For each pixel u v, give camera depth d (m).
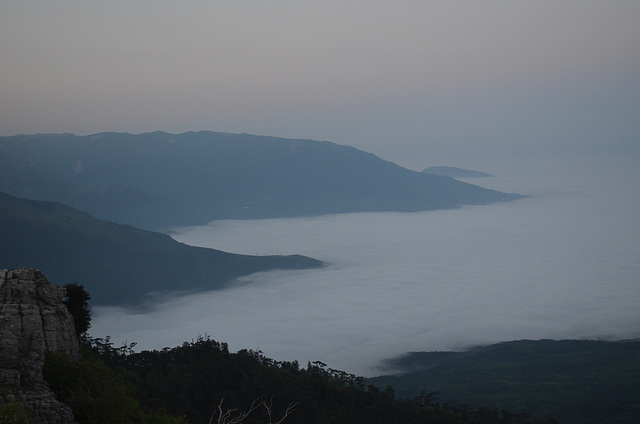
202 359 117.94
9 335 46.66
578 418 146.00
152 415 61.69
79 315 70.69
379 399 120.06
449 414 117.38
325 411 105.94
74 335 57.09
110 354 107.31
